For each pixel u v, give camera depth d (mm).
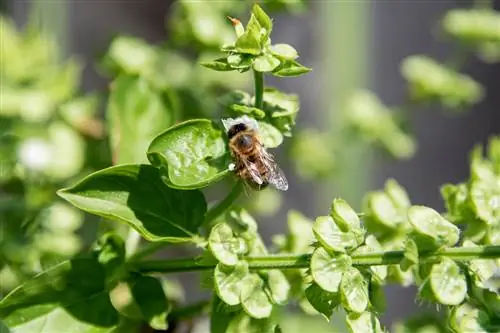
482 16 457
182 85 415
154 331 345
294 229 341
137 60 413
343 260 294
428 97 465
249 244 304
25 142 391
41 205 388
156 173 306
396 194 338
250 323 311
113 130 354
